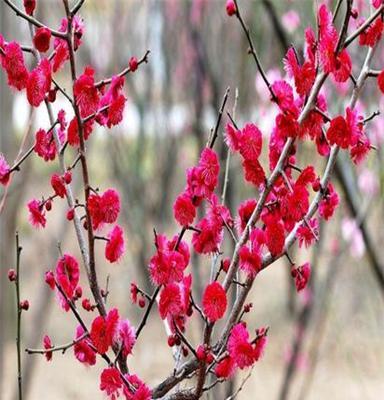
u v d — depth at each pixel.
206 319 1.61
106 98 1.70
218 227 1.68
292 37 3.57
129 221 7.77
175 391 1.78
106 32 6.76
